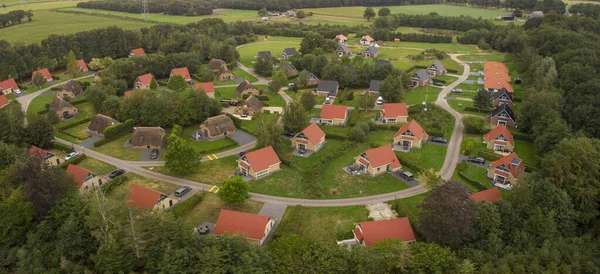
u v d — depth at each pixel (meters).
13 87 166.25
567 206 80.38
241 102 155.50
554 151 93.56
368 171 105.81
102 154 116.69
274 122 114.81
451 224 71.50
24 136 116.50
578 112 115.88
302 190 98.94
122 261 67.25
